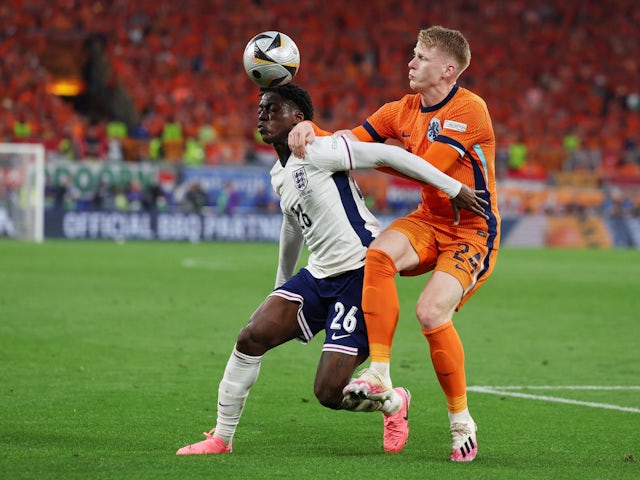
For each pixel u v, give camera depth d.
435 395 21.53
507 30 121.06
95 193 77.94
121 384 21.75
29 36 98.56
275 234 81.88
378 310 14.88
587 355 27.83
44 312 34.16
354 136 16.61
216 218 80.56
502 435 17.44
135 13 108.62
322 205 15.35
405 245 15.34
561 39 121.06
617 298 43.66
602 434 17.59
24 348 26.50
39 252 62.34
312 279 15.73
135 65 103.31
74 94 97.12
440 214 15.77
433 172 14.95
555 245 87.62
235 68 105.62
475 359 26.86
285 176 15.61
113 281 45.81
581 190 88.12
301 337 15.86
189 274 50.34
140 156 86.19
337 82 107.62
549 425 18.42
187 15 110.06
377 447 16.25
